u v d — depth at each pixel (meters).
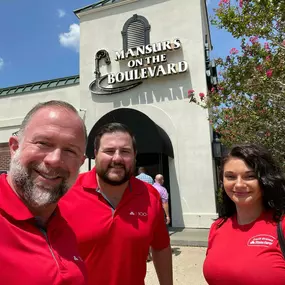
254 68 4.80
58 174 1.37
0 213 1.25
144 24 10.56
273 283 1.64
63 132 1.39
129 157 2.28
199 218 8.98
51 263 1.27
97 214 2.12
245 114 5.80
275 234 1.78
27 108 11.95
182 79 9.83
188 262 5.63
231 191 2.04
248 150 2.01
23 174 1.34
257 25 4.26
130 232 2.12
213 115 7.59
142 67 10.31
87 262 2.05
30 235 1.28
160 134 8.62
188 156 9.41
